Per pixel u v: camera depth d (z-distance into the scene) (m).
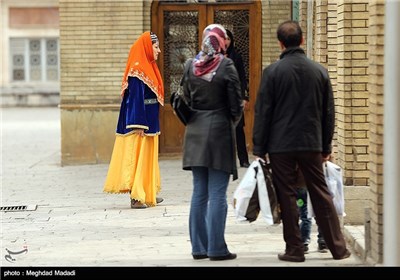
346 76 22.16
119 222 24.45
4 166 39.28
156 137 26.92
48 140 53.19
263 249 20.30
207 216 19.34
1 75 89.00
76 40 37.69
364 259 18.89
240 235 22.08
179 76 38.44
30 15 88.75
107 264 19.06
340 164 22.77
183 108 18.80
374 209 18.14
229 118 18.80
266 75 18.33
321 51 26.16
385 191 16.77
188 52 38.38
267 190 18.39
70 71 37.78
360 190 22.12
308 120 18.19
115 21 37.59
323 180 18.69
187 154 18.78
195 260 19.25
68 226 23.97
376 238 18.00
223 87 18.66
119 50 37.66
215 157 18.53
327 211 18.70
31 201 28.78
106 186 27.00
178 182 32.25
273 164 18.47
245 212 18.52
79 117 37.94
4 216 25.80
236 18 38.09
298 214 18.69
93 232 23.02
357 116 22.17
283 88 18.17
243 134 34.38
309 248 20.33
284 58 18.39
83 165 38.03
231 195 29.17
